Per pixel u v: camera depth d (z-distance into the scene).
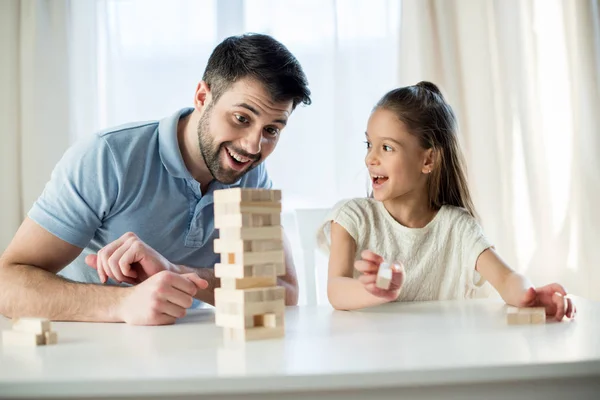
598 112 2.40
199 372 0.60
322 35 2.45
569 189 2.42
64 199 1.35
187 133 1.46
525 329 0.85
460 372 0.60
